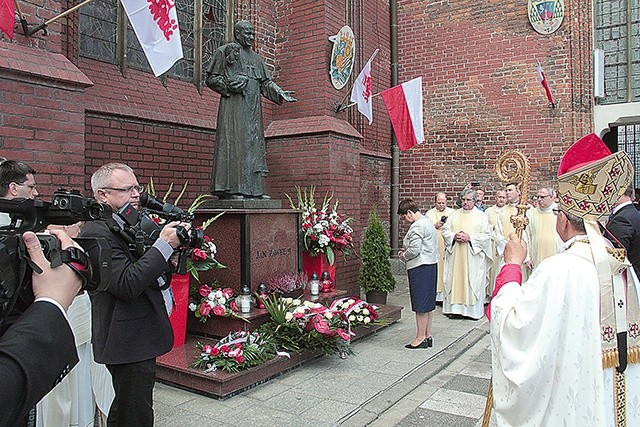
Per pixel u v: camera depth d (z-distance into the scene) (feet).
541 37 32.94
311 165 26.35
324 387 15.37
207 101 25.48
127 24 22.48
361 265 28.32
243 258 18.31
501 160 9.29
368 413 13.56
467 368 18.06
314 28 26.86
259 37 27.04
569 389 7.04
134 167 21.50
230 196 19.47
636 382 7.62
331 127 25.90
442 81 35.99
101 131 20.31
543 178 32.96
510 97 33.88
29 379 3.34
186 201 23.63
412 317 25.23
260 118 20.20
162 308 9.84
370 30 34.30
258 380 15.39
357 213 28.07
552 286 7.26
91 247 4.38
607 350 7.23
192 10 25.38
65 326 3.71
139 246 9.41
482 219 26.17
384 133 36.24
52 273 3.82
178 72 24.75
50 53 15.15
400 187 37.32
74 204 4.56
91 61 21.11
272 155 27.40
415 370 17.10
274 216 19.63
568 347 7.10
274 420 12.97
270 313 17.47
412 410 14.14
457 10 35.42
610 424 7.22
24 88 14.17
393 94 27.22
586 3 32.19
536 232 25.73
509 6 33.81
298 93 27.25
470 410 14.15
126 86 21.94
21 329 3.50
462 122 35.35
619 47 33.40
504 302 7.75
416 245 19.39
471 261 25.85
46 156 14.62
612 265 7.47
